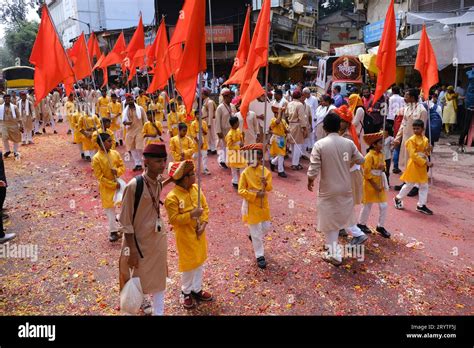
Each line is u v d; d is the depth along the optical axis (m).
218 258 5.31
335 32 44.41
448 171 9.72
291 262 5.20
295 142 9.83
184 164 3.83
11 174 9.78
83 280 4.79
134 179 3.46
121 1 38.97
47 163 10.94
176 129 10.10
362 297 4.40
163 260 3.64
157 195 3.56
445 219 6.60
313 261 5.22
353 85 15.30
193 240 3.98
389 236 5.89
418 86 17.02
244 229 6.28
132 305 3.30
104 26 38.72
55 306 4.26
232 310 4.16
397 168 9.41
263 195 4.90
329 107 9.97
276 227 6.35
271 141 9.23
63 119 20.86
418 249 5.52
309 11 37.12
